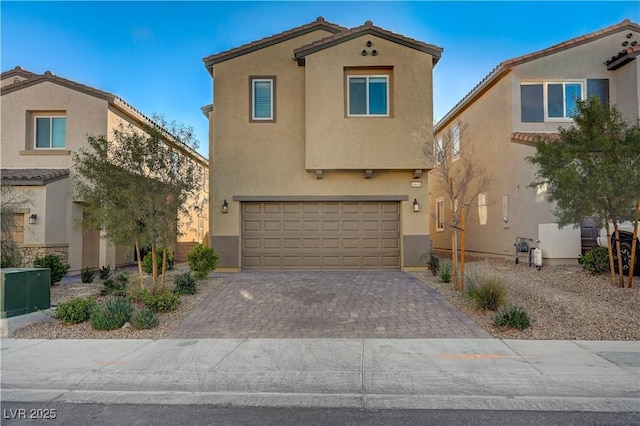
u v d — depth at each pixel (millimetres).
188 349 6918
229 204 14148
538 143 10367
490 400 5023
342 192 14148
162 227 9688
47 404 5059
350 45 13734
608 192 9031
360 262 14180
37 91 15805
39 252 13992
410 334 7559
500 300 8641
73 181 15352
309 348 6883
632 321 7789
